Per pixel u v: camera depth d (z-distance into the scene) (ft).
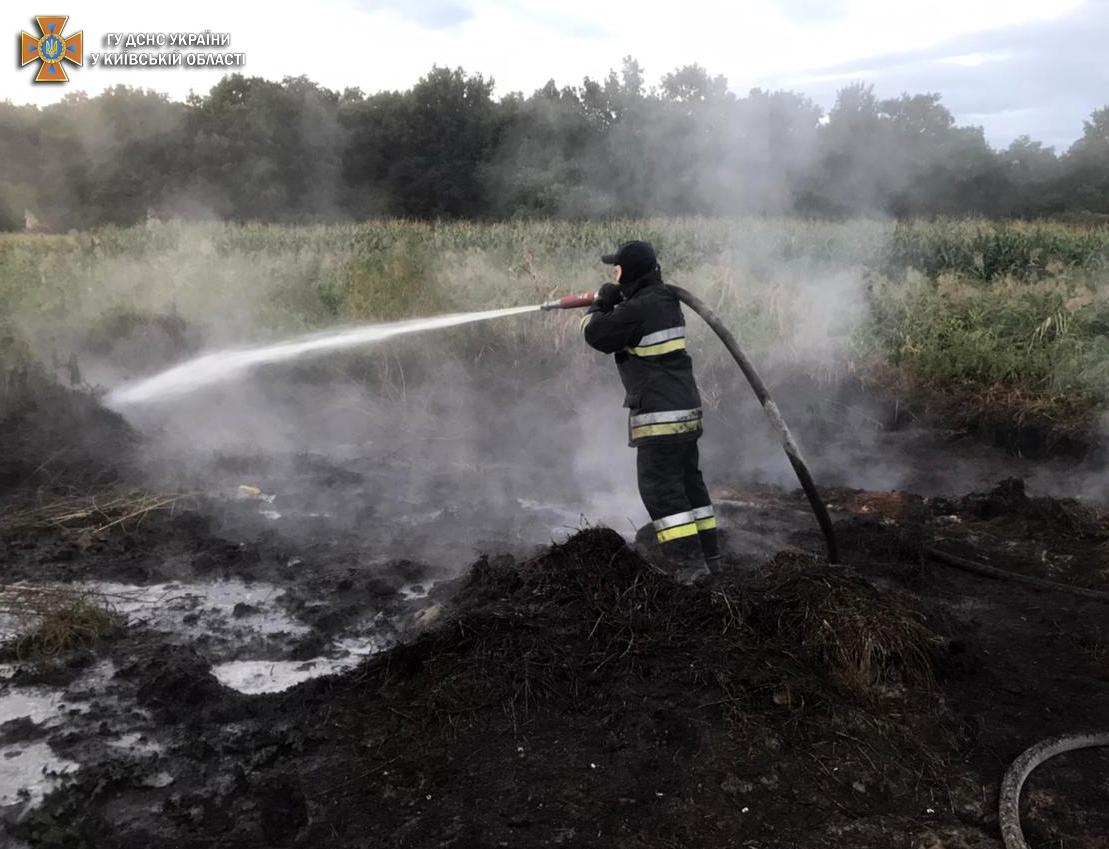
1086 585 15.89
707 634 12.10
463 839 8.77
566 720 10.72
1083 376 28.78
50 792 9.45
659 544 15.17
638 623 12.21
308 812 9.19
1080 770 10.28
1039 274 49.88
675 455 14.60
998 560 17.15
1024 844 8.70
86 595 14.21
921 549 16.94
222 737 10.51
